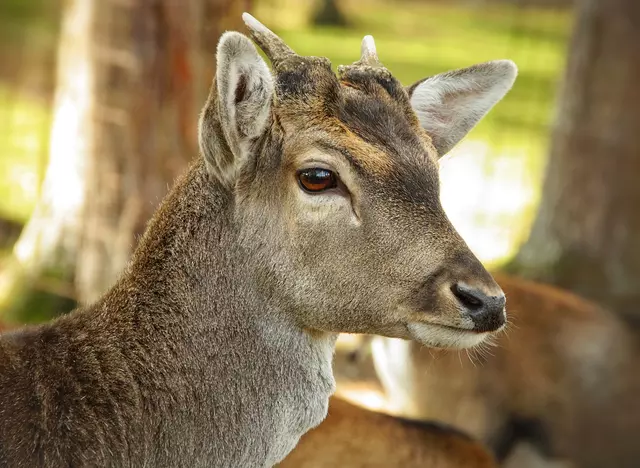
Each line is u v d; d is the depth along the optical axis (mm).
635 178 15828
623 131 15891
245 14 6641
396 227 6035
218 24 13180
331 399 9672
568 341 12422
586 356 12445
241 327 6359
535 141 26344
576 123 16344
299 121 6184
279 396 6414
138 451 6004
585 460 12547
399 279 6055
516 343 12336
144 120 13523
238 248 6352
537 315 12523
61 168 14422
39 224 14641
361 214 6066
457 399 12242
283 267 6266
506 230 19641
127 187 13828
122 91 13523
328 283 6191
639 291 15680
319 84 6285
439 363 12227
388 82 6559
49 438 5742
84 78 13820
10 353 5973
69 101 14297
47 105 24031
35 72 26297
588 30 16266
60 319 6375
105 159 13797
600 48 16125
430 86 7223
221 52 5746
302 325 6414
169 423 6121
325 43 36781
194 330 6293
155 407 6094
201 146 6195
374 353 12953
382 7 49312
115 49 13398
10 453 5633
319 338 6555
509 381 12266
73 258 14422
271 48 6480
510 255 18094
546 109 29734
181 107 13430
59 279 14391
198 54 13234
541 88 32125
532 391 12305
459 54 37219
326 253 6148
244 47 5848
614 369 12469
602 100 16094
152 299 6316
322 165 6074
